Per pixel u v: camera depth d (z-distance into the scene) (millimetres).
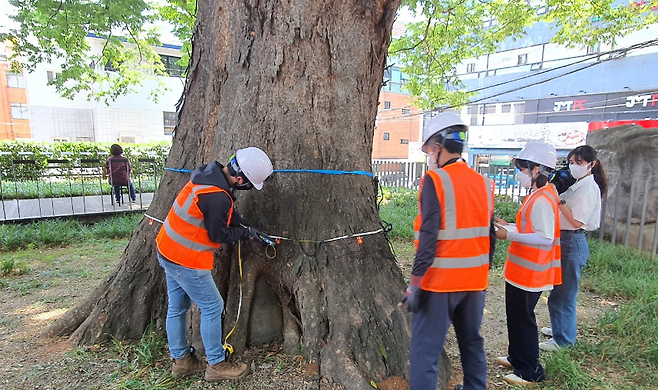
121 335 3498
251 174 2668
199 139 3771
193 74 3840
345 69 3482
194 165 3730
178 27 11836
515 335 3012
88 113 24297
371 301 3121
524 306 2916
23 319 4230
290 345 3289
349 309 3076
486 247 2355
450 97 12617
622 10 9891
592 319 4262
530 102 24594
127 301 3555
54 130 23562
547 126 23422
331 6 3410
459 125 2309
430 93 12445
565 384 2938
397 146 37406
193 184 2660
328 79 3449
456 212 2211
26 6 8047
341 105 3471
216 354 2891
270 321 3461
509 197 12398
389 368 2867
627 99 20781
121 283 3600
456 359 3381
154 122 25062
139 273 3607
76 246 7715
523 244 2906
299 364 3119
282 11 3383
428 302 2281
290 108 3412
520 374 3027
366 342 2947
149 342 3324
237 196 3395
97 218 9641
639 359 3322
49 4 7777
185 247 2639
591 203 3193
